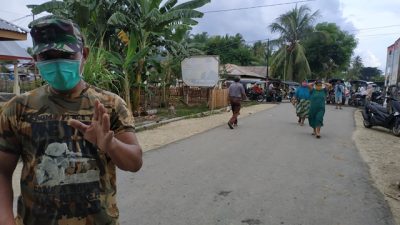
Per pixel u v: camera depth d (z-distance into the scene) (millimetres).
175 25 15570
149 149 8344
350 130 12516
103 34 13828
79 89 1814
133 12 14273
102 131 1672
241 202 4867
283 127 12742
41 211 1704
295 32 40906
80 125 1672
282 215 4453
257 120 15055
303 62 40500
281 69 42969
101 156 1765
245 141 9625
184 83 19609
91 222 1744
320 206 4785
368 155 8219
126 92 13172
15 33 10727
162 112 17703
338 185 5734
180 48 16109
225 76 29516
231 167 6723
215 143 9258
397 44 15312
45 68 1675
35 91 1798
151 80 18219
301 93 13305
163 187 5441
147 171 6324
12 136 1762
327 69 51969
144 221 4203
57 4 12836
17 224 1770
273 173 6352
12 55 14336
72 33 1711
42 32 1660
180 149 8383
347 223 4262
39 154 1707
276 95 30312
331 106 25938
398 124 11500
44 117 1723
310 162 7285
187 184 5613
